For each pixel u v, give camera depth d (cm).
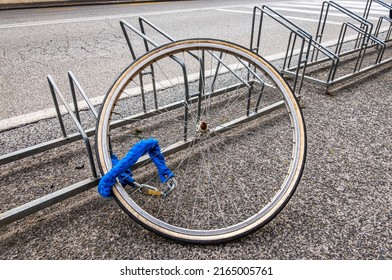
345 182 192
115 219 165
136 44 505
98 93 319
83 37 547
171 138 238
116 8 948
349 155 218
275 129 252
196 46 173
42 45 494
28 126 252
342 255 145
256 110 255
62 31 595
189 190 186
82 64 405
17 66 398
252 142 234
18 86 336
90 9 923
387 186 188
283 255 146
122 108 279
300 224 162
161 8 945
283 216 167
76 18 745
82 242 151
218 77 353
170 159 215
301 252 147
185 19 740
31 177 196
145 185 170
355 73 340
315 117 270
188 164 208
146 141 162
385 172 201
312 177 196
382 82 352
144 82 342
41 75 367
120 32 587
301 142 172
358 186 188
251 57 179
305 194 182
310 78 326
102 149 160
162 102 292
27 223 162
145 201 178
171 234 151
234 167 207
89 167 206
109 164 159
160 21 712
